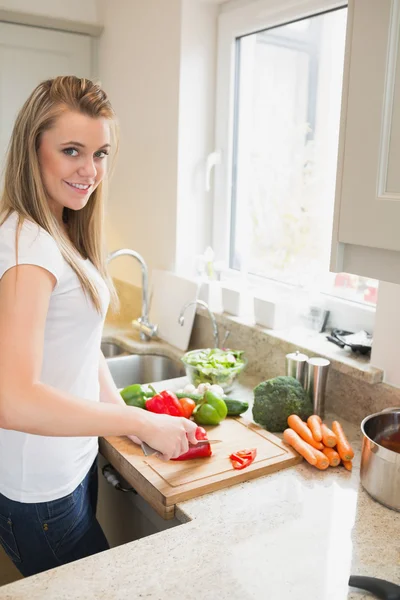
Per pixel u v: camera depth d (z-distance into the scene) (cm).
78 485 125
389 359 143
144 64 221
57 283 102
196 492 117
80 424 97
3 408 90
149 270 231
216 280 217
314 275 181
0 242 99
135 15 222
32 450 116
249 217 211
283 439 141
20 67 234
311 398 153
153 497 119
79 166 105
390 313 141
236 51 202
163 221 219
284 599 88
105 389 145
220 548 100
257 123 204
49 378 111
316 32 177
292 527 107
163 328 218
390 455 112
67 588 90
